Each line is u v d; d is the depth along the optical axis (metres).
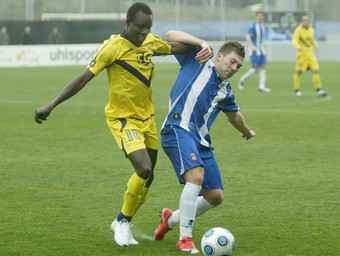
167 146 19.30
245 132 21.11
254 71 72.75
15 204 24.05
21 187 26.80
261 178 28.72
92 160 32.56
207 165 19.47
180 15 135.00
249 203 24.44
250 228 21.19
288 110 54.09
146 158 18.75
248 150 35.72
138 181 18.86
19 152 34.72
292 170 30.45
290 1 137.38
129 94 19.06
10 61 108.75
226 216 22.66
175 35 19.66
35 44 110.81
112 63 18.89
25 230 20.72
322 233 20.58
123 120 19.25
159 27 128.50
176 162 19.06
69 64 112.00
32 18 123.56
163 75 92.81
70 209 23.41
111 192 26.00
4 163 31.73
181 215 18.80
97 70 18.69
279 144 37.62
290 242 19.61
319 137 40.16
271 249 18.92
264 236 20.27
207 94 19.30
